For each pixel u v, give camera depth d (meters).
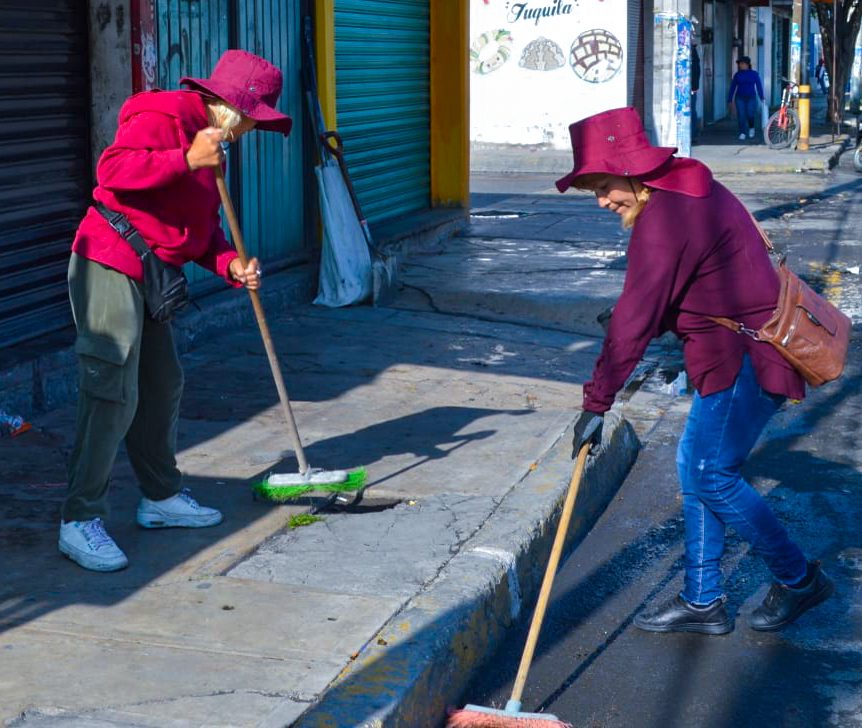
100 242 4.16
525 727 3.47
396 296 9.72
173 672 3.49
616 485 5.84
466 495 5.09
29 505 4.93
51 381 6.38
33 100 6.55
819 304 3.98
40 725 3.18
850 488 5.76
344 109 10.68
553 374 7.56
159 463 4.63
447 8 12.54
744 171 21.27
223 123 4.18
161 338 4.48
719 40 35.34
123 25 6.92
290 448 5.78
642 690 3.93
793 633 4.32
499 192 18.08
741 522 4.14
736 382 3.98
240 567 4.32
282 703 3.31
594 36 22.16
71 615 3.88
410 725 3.43
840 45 32.84
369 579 4.20
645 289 3.77
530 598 4.55
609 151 3.77
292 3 9.33
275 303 8.90
